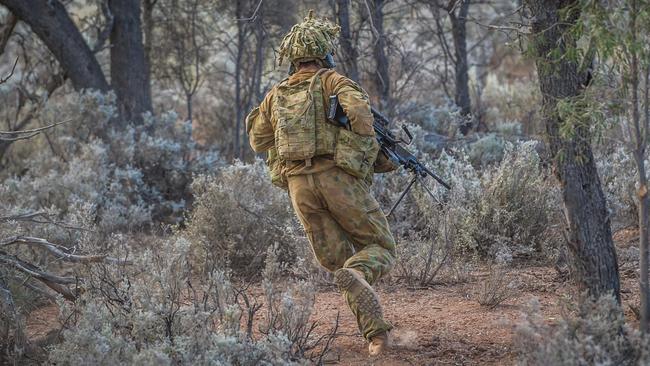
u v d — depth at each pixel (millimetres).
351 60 24141
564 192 11406
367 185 12078
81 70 27984
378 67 27641
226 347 10570
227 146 31109
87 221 18406
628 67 10469
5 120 31375
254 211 18172
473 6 41531
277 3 27797
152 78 34469
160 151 25312
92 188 22344
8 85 30906
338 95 11484
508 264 17531
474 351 12133
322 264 12266
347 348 12461
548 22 11258
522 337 10336
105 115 26594
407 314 14219
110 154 25250
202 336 10852
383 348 11500
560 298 12039
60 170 24922
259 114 12430
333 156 11648
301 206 11906
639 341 10039
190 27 33781
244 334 11289
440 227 17422
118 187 22969
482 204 18469
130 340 11211
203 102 38844
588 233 11320
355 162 11547
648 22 9945
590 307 10406
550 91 11297
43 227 17500
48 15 27422
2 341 12469
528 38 11453
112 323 11492
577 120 10344
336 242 12062
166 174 25453
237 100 29797
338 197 11633
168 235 19781
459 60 30375
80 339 10594
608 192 19234
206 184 19062
